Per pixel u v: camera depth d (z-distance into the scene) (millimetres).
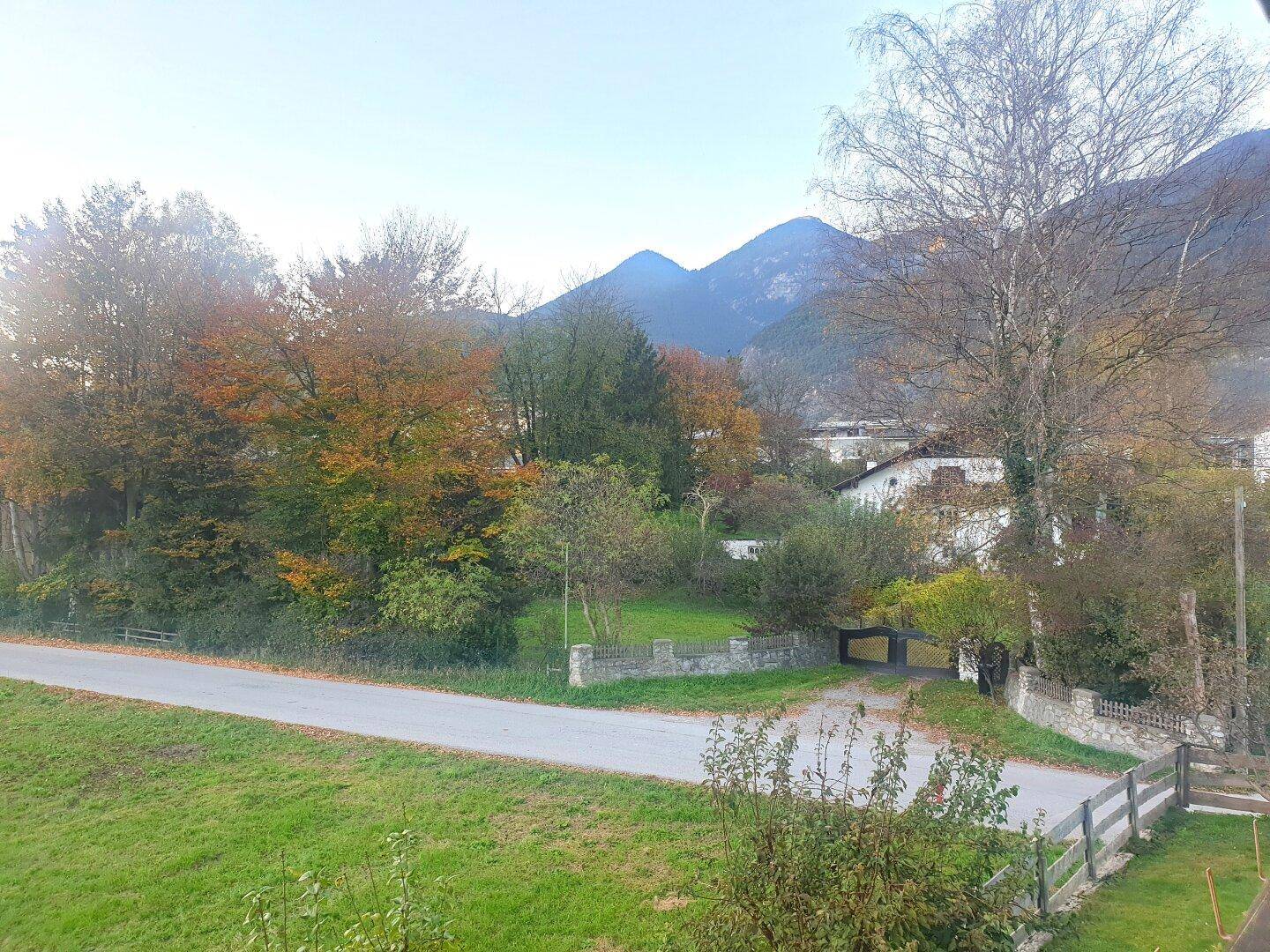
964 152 19719
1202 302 17812
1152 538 17359
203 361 28484
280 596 27062
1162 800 12164
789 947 5605
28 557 37219
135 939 9297
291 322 25859
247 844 11664
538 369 43531
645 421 47469
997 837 6402
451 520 26375
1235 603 15789
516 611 25281
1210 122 17703
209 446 29453
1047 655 17797
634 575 27109
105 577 31250
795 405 68688
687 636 30484
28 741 16719
